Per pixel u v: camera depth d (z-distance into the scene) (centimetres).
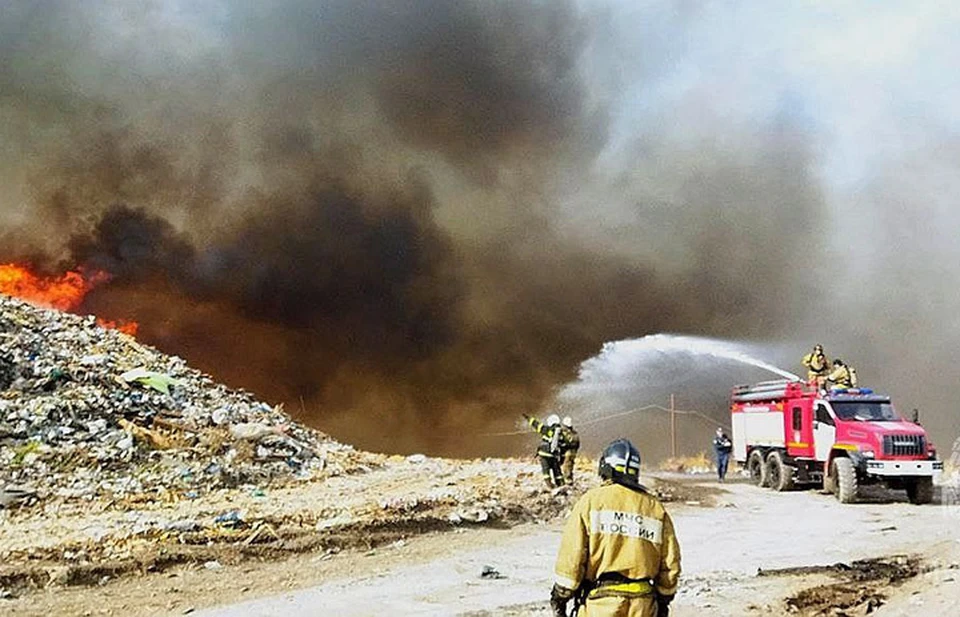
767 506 1856
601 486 461
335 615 832
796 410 2180
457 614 836
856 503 1906
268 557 1101
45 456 1483
